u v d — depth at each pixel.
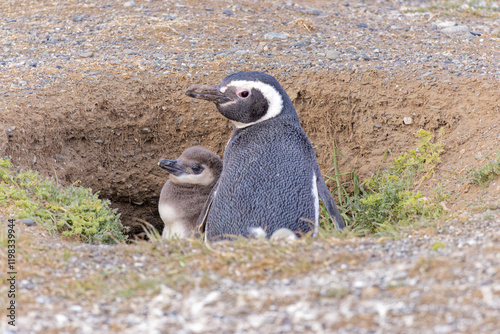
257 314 10.77
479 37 32.62
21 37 31.34
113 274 13.31
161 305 11.49
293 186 16.52
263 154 17.50
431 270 11.64
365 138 27.42
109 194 27.84
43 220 18.83
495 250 12.29
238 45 30.94
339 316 10.41
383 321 10.12
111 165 27.47
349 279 11.86
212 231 16.81
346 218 22.94
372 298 10.90
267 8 36.38
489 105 24.73
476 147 23.45
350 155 28.05
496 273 11.11
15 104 24.42
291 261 13.02
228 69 28.44
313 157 18.77
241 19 34.19
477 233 14.22
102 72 27.92
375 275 11.91
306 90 27.91
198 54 29.89
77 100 26.06
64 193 21.28
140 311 11.28
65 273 13.23
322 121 28.22
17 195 19.23
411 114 26.61
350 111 27.69
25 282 12.55
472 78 26.25
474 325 9.66
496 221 15.12
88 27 32.81
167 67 28.58
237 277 12.59
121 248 14.84
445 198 20.69
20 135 23.23
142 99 27.45
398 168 24.67
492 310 9.96
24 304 11.54
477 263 11.69
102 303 11.73
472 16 37.50
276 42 31.44
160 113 27.91
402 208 20.58
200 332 10.32
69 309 11.45
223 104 19.47
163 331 10.43
